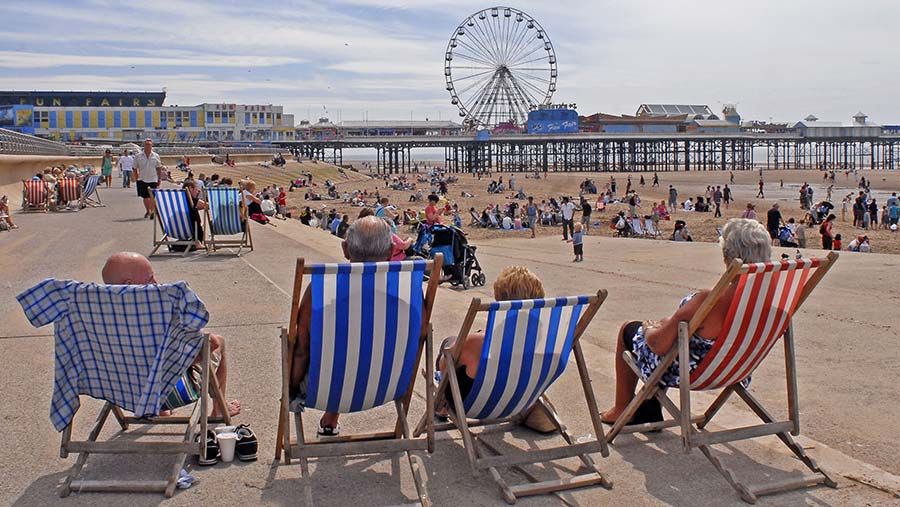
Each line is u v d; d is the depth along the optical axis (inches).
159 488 149.3
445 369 162.2
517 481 157.4
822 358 279.3
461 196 2329.0
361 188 2805.1
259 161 3376.0
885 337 312.8
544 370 156.9
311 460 166.1
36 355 239.8
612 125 4990.2
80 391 151.0
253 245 521.0
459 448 174.1
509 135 4616.1
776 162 5462.6
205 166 2448.3
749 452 175.0
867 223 1261.1
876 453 185.2
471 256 517.0
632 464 167.5
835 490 157.5
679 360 159.9
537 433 182.7
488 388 155.6
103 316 144.9
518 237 1153.4
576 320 155.9
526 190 2805.1
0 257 445.1
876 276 490.9
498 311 146.4
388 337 148.4
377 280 143.9
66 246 495.2
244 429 167.9
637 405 172.2
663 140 4997.5
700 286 472.4
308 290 153.4
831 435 197.5
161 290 143.7
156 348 145.9
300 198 2111.2
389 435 166.7
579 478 156.4
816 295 417.7
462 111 4188.0
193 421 163.5
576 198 2247.8
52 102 4734.3
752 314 156.5
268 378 221.5
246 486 153.2
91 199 907.4
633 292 448.1
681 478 160.9
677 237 1010.7
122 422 177.5
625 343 184.5
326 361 147.2
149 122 4635.8
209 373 168.6
